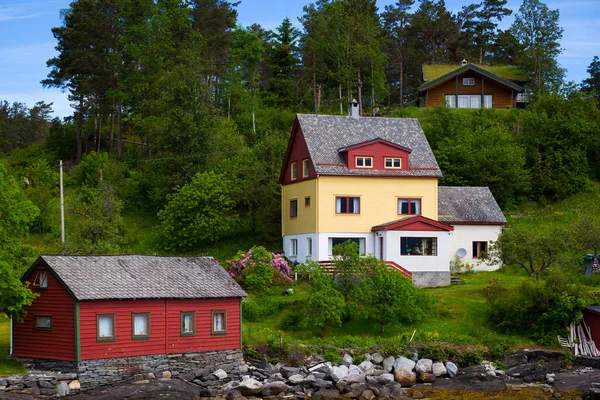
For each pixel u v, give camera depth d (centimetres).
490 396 3669
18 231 3822
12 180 3825
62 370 3612
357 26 9412
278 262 5400
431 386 3925
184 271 4147
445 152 7438
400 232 5556
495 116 8950
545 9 10344
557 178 7525
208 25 9525
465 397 3659
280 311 4800
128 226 6656
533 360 4272
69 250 5172
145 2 8275
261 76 11662
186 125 6862
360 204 5794
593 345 4409
